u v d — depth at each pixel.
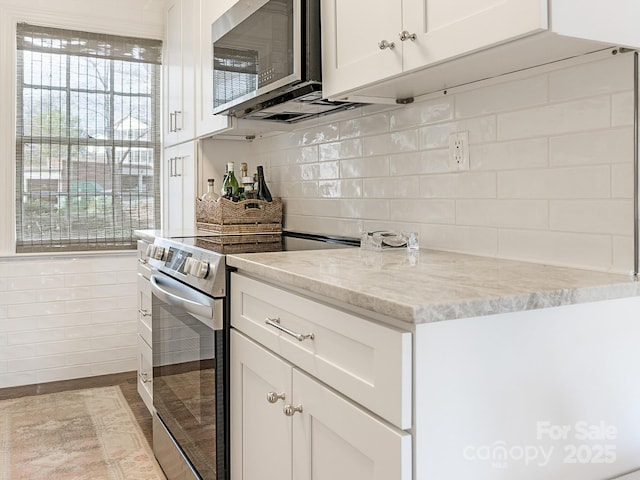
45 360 3.39
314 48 1.78
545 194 1.46
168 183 3.47
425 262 1.49
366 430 1.02
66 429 2.70
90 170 3.47
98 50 3.45
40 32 3.30
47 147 3.35
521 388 1.02
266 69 1.96
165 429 2.22
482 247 1.66
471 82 1.65
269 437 1.42
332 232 2.42
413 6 1.37
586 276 1.22
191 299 1.81
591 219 1.35
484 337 0.98
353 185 2.27
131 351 3.60
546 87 1.45
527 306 0.99
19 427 2.72
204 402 1.75
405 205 1.97
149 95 3.61
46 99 3.34
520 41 1.15
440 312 0.91
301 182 2.68
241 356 1.57
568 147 1.40
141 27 3.55
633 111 1.26
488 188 1.63
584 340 1.09
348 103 2.05
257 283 1.46
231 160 3.14
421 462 0.93
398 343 0.92
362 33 1.57
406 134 1.96
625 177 1.28
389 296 0.96
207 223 2.82
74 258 3.44
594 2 1.14
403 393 0.92
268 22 1.95
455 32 1.25
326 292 1.11
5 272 3.27
